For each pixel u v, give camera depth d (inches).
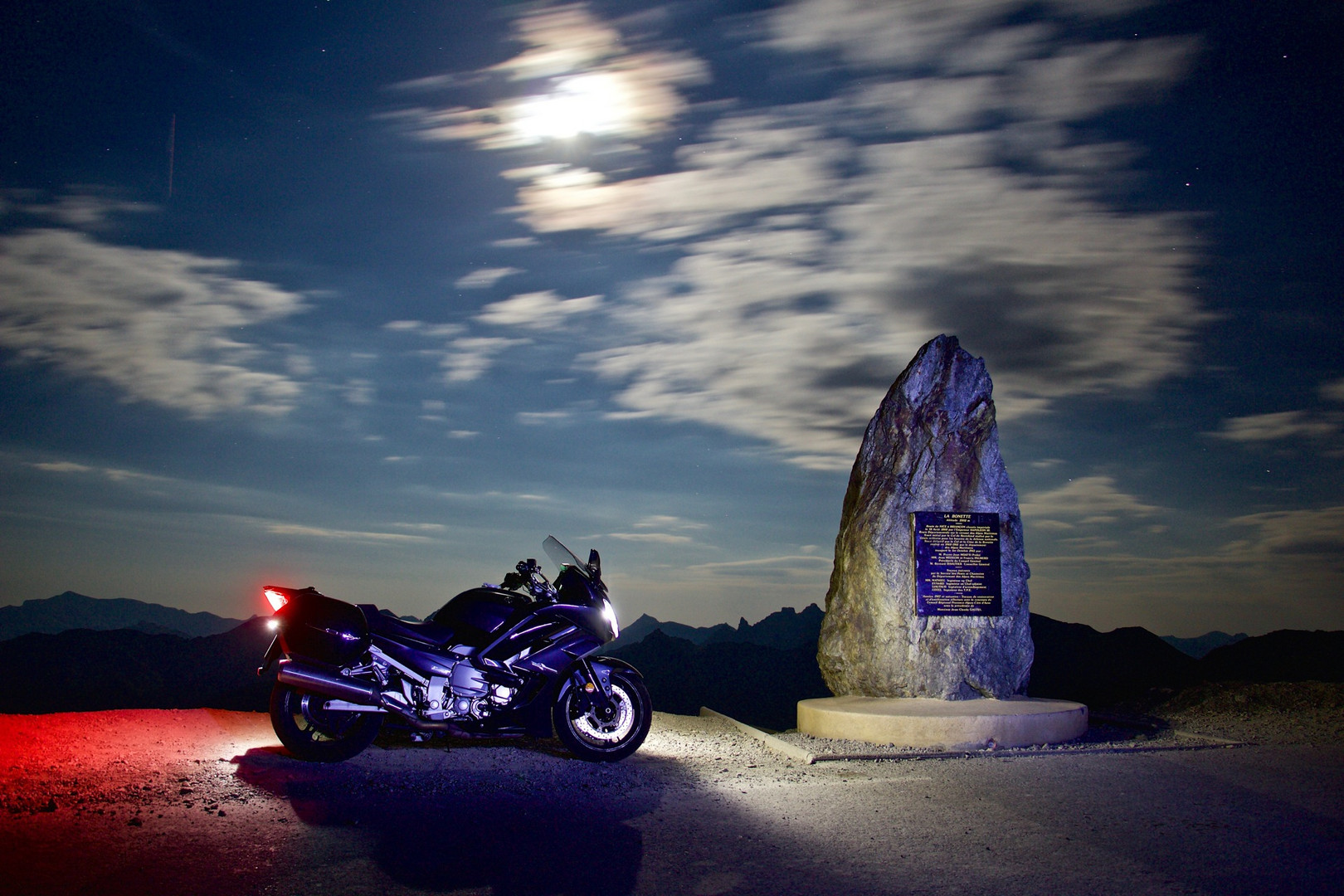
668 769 278.2
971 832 205.3
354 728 261.6
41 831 180.2
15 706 1980.8
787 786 257.1
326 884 160.9
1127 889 165.0
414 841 187.8
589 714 283.4
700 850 188.7
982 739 335.6
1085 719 358.6
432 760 266.5
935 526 386.3
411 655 268.1
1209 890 164.4
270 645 265.3
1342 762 295.4
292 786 225.5
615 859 181.3
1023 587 391.2
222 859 170.7
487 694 270.5
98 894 150.3
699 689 2463.1
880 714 343.6
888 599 385.7
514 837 194.1
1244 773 277.4
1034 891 163.3
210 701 2023.9
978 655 380.8
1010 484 396.2
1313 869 177.6
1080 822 215.0
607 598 291.9
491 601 280.4
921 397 402.0
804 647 2721.5
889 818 218.5
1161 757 308.8
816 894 161.9
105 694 2071.9
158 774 230.2
